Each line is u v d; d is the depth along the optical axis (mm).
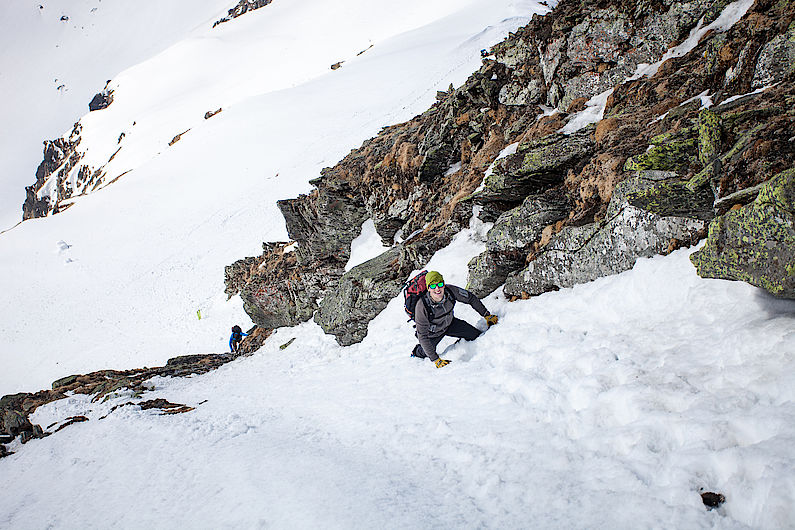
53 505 6914
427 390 6305
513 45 11695
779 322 3807
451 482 4246
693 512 2957
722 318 4398
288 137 69812
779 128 4539
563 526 3283
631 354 4695
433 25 114562
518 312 6980
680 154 5461
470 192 10609
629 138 7074
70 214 63188
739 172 4605
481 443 4633
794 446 2822
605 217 6277
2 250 55656
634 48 8867
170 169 71562
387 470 4766
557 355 5406
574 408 4492
